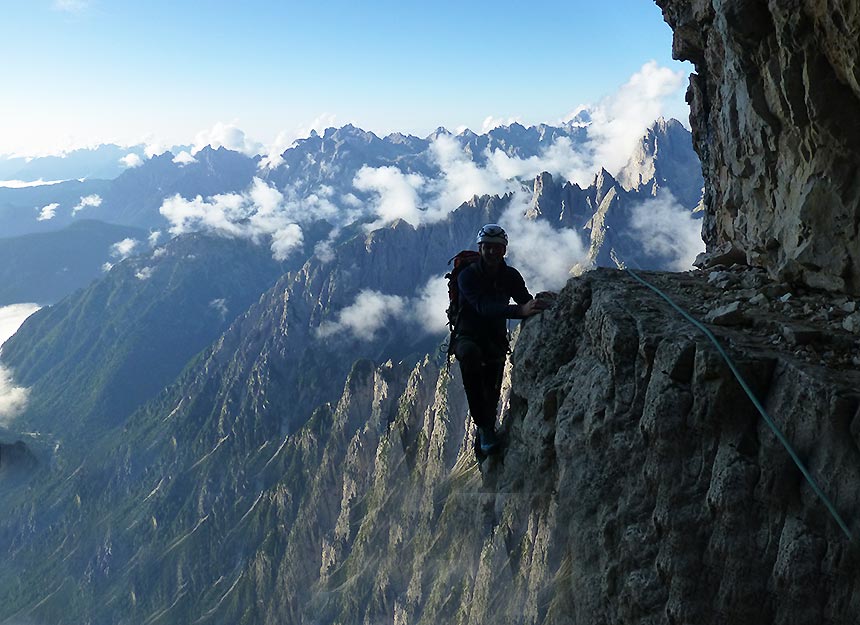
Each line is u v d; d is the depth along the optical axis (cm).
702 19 697
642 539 363
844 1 357
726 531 335
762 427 344
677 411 362
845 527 301
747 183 573
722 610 330
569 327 497
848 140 416
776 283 489
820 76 411
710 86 802
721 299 468
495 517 467
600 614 376
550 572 413
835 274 440
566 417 434
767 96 489
